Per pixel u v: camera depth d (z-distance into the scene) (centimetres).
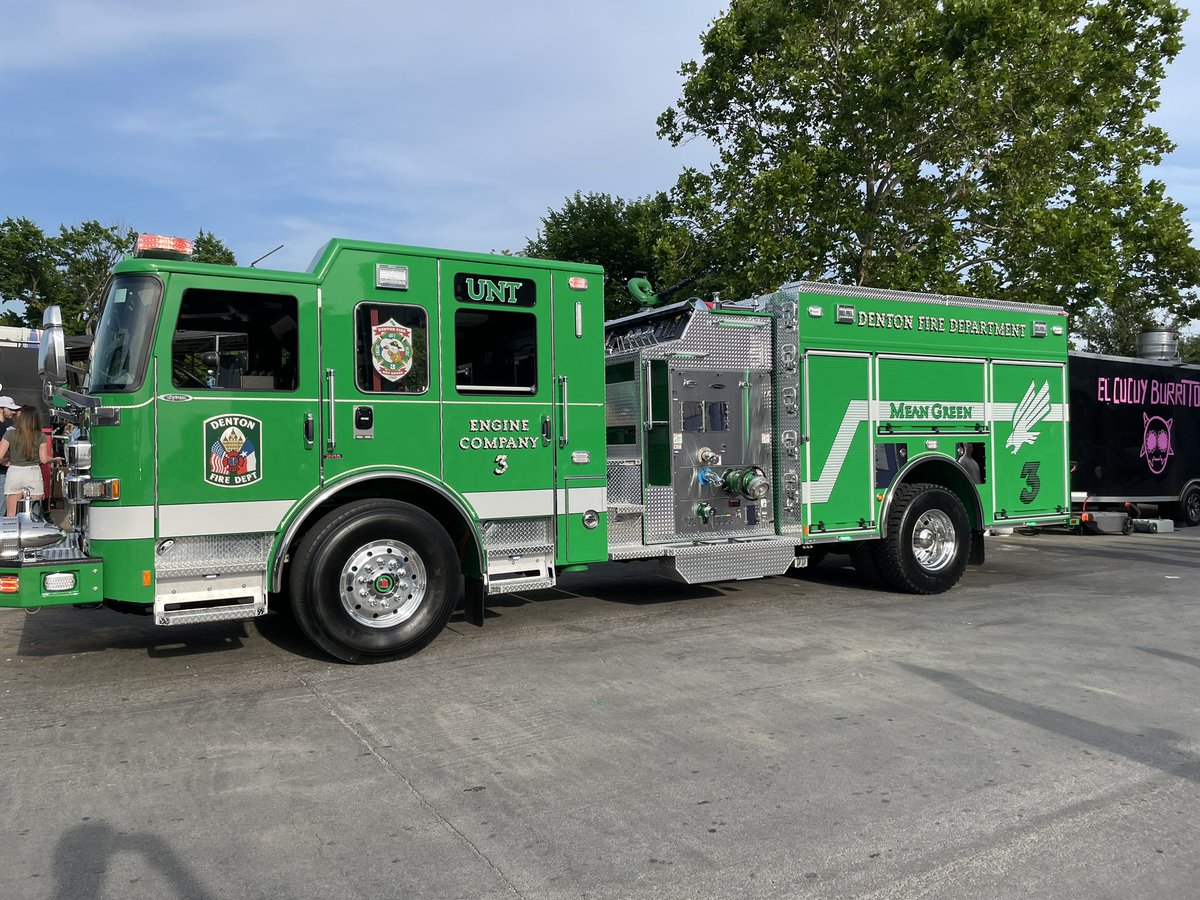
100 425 536
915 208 1658
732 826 353
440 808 371
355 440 596
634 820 359
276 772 410
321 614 575
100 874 317
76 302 3328
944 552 876
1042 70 1532
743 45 1664
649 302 880
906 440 866
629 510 732
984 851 333
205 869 320
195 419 548
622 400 780
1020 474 949
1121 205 1752
